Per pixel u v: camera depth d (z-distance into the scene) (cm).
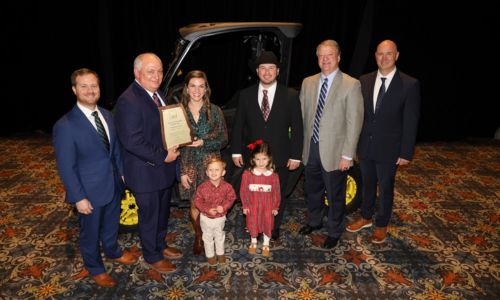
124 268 266
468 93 591
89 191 213
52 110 595
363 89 270
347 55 542
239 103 265
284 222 335
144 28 530
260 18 523
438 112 592
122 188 242
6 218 335
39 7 539
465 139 612
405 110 256
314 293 243
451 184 424
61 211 349
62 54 561
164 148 226
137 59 211
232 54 470
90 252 233
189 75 235
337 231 287
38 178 424
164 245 274
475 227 330
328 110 253
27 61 569
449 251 292
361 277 259
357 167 334
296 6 520
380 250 291
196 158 254
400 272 265
